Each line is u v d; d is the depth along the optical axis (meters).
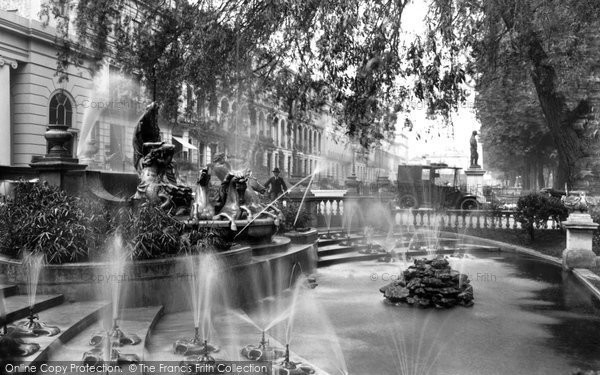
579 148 21.53
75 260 7.39
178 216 9.87
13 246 7.42
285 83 17.28
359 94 14.51
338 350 6.66
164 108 17.00
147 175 10.05
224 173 12.04
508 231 19.80
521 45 18.34
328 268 13.77
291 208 14.56
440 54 14.05
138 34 16.22
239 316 8.01
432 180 27.48
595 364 6.24
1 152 27.06
